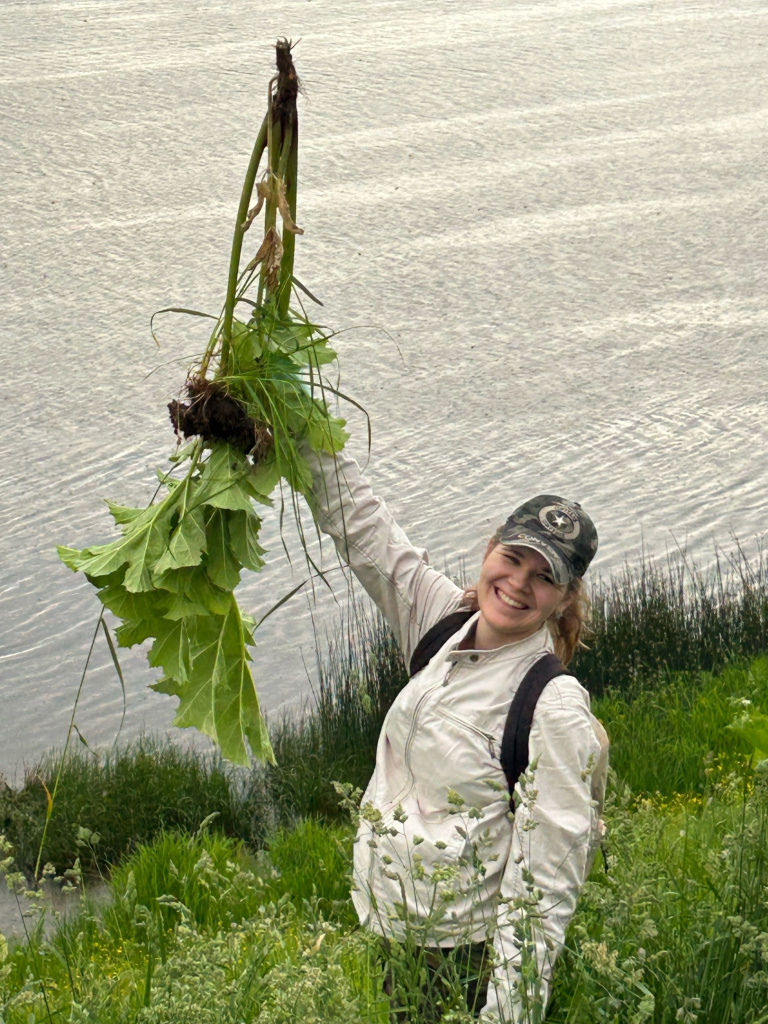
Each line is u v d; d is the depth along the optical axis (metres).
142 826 8.05
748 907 2.56
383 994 2.57
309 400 2.87
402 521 13.87
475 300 22.19
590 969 2.40
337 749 8.95
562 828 2.38
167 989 2.38
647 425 16.38
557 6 50.59
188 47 43.28
